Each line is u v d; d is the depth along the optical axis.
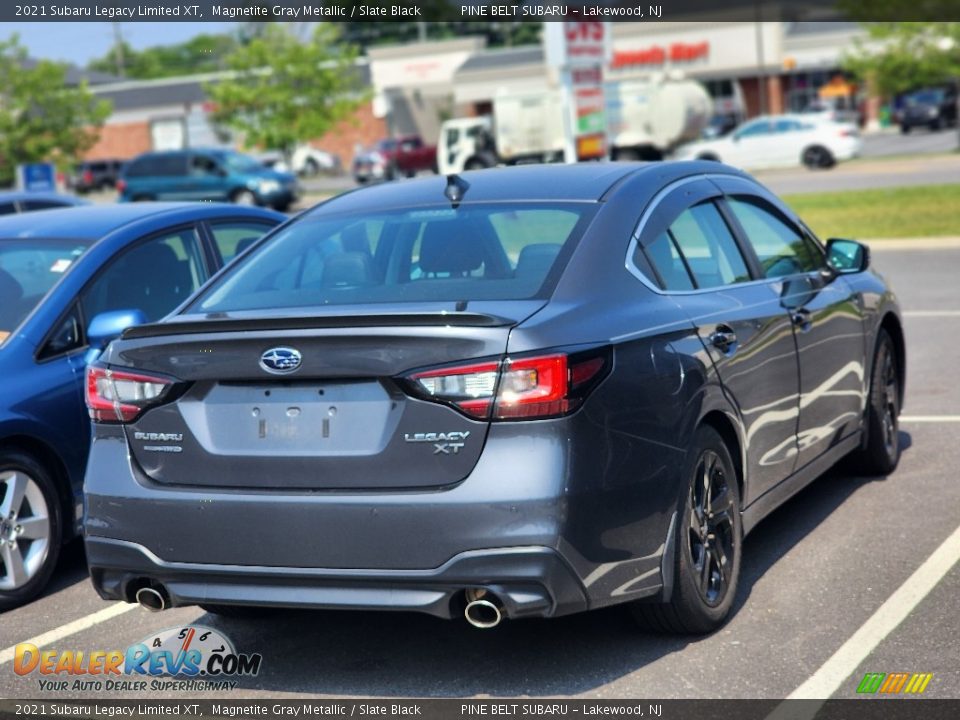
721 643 4.37
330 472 3.86
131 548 4.07
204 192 37.81
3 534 5.30
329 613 4.96
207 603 4.05
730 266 5.00
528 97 42.56
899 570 5.03
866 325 6.07
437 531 3.72
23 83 40.19
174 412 4.05
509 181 4.88
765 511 4.99
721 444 4.48
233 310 4.46
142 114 73.12
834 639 4.36
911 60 47.12
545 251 4.30
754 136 38.28
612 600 3.91
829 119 37.31
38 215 6.78
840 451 5.89
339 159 66.62
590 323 3.98
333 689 4.19
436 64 70.81
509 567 3.70
